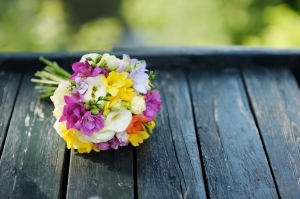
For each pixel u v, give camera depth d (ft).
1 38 13.24
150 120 4.28
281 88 5.11
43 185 4.10
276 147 4.49
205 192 4.10
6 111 4.76
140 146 4.42
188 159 4.34
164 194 4.07
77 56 5.20
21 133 4.53
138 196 4.05
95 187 4.09
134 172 4.27
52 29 13.82
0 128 4.59
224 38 12.67
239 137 4.56
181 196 4.06
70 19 18.19
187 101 4.93
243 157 4.38
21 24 13.62
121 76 4.13
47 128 4.59
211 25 13.14
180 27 14.11
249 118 4.76
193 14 13.80
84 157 4.31
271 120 4.75
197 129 4.64
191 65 5.32
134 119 4.17
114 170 4.22
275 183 4.19
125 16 17.98
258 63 5.36
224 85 5.14
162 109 4.82
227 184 4.16
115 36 15.34
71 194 4.04
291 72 5.31
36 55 5.17
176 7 14.23
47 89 4.87
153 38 14.85
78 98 4.11
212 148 4.45
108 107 4.10
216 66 5.35
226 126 4.67
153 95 4.30
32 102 4.86
